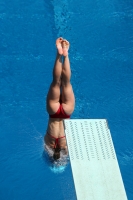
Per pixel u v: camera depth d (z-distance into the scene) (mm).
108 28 10164
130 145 8148
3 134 8062
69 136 5934
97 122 6176
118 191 5438
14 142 7961
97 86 9008
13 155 7777
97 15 10414
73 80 9039
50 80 8992
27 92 8742
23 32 9828
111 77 9211
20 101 8586
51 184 7449
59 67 6145
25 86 8836
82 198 5297
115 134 8289
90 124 6133
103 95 8867
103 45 9797
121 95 8914
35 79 8977
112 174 5605
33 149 7875
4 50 9422
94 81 9086
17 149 7863
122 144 8148
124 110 8680
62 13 10359
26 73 9070
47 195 7309
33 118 8352
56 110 6555
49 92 6492
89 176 5523
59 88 6406
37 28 9953
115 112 8617
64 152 7047
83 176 5516
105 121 6203
